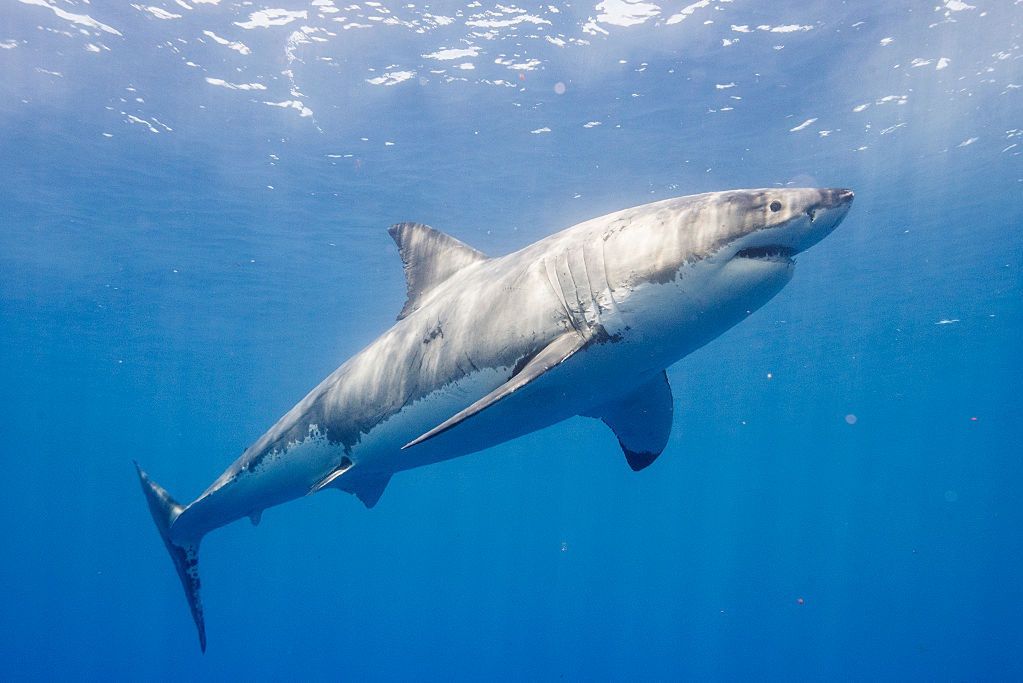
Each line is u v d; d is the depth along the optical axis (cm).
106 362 3684
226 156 1614
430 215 1880
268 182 1725
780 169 1608
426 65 1277
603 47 1215
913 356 3278
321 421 583
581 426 3962
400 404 513
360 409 546
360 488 664
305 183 1720
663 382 510
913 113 1386
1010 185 1655
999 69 1245
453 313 483
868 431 5419
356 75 1310
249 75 1327
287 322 2898
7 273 2416
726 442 5734
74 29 1221
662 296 390
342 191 1756
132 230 2027
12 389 4500
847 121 1415
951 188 1672
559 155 1558
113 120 1493
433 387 486
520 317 430
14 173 1725
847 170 1603
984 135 1454
